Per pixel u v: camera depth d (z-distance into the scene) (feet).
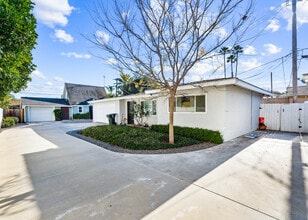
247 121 30.07
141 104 40.78
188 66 19.49
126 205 8.42
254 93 32.94
